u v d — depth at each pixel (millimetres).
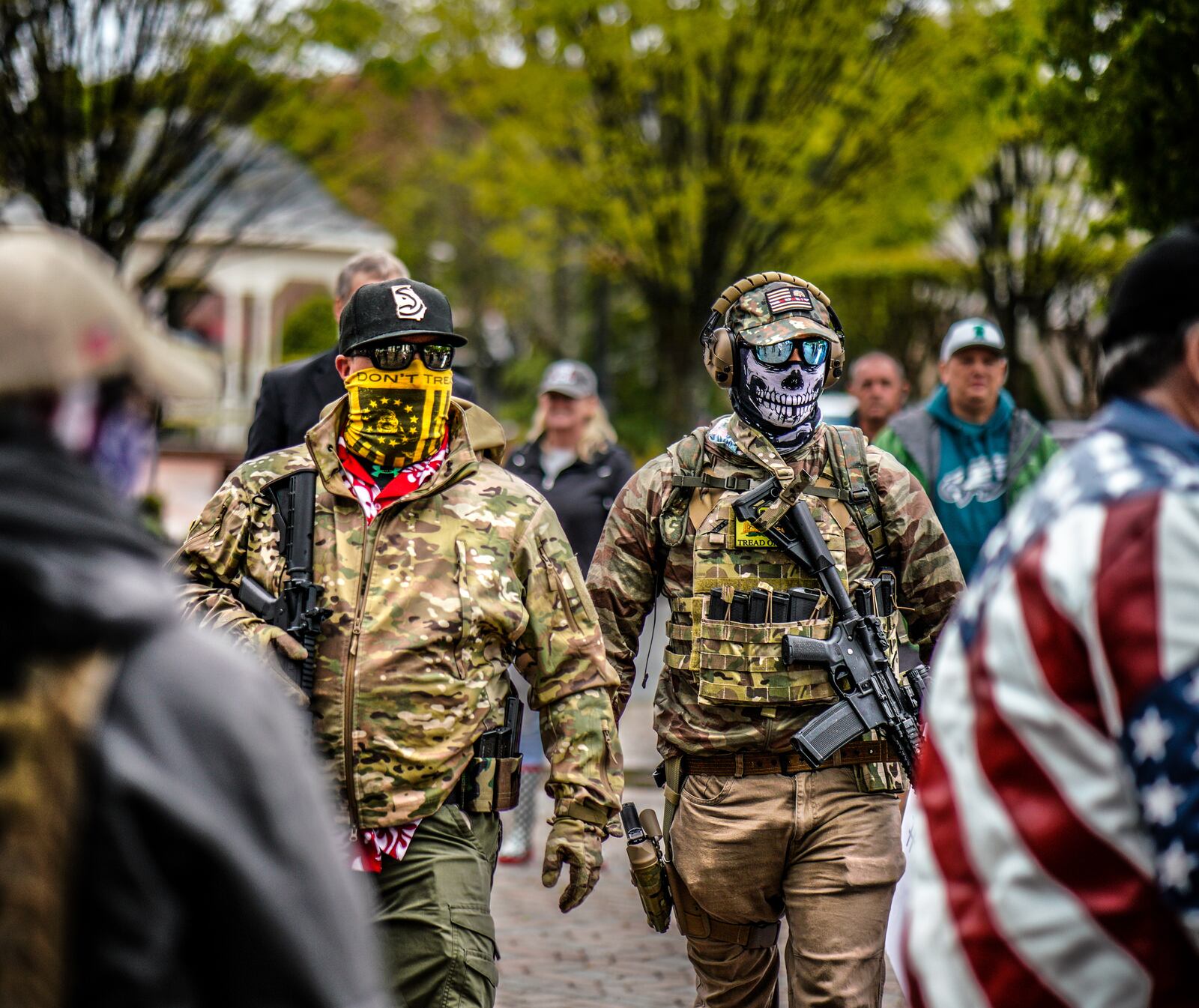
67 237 3535
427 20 31984
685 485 8641
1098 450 4207
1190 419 4312
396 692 7328
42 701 3088
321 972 3207
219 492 7758
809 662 8281
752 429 8617
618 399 64250
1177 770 3791
